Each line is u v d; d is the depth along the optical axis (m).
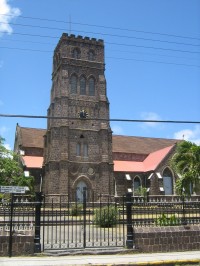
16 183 49.06
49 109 64.88
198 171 39.72
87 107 60.91
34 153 67.00
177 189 41.38
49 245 18.42
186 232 18.50
